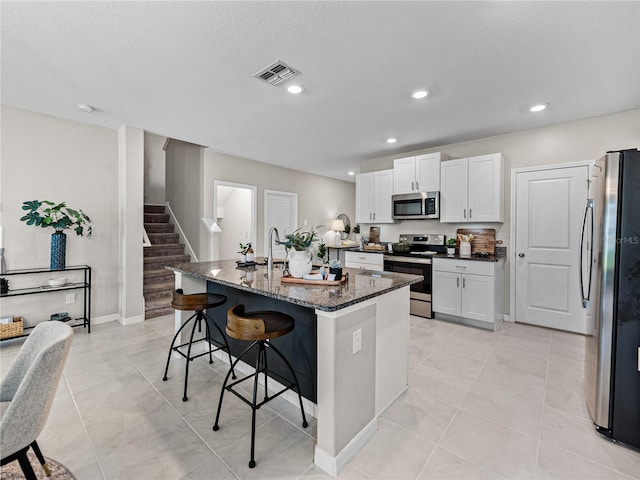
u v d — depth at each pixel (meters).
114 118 3.40
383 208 4.79
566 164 3.45
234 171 5.60
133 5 1.66
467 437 1.78
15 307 3.17
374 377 1.84
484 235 4.03
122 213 3.75
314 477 1.50
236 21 1.79
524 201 3.75
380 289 1.80
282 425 1.88
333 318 1.50
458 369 2.61
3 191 3.09
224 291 2.76
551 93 2.72
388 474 1.51
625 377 1.70
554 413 2.00
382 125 3.56
